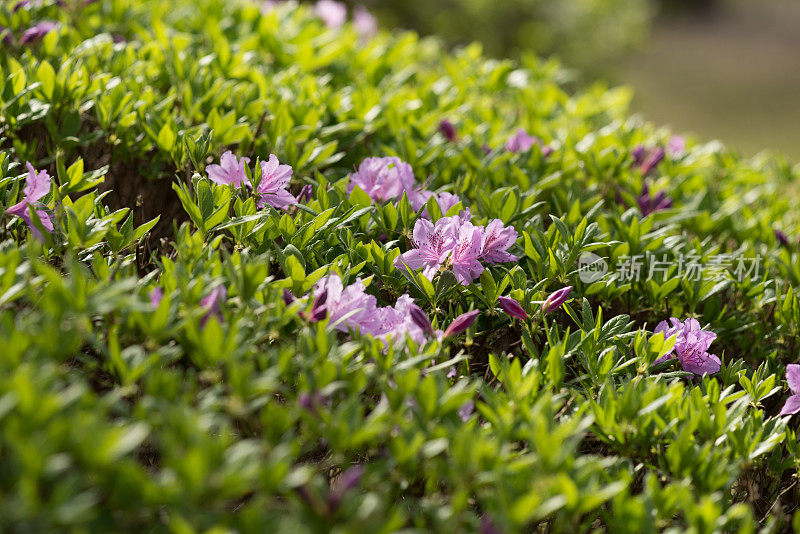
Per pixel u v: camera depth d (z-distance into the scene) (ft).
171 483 4.60
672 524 6.54
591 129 15.34
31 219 6.90
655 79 64.80
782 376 8.77
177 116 11.01
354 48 15.67
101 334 6.09
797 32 88.74
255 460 4.89
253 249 8.00
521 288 8.05
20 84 9.40
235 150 10.91
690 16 92.38
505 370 6.61
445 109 13.38
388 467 5.52
